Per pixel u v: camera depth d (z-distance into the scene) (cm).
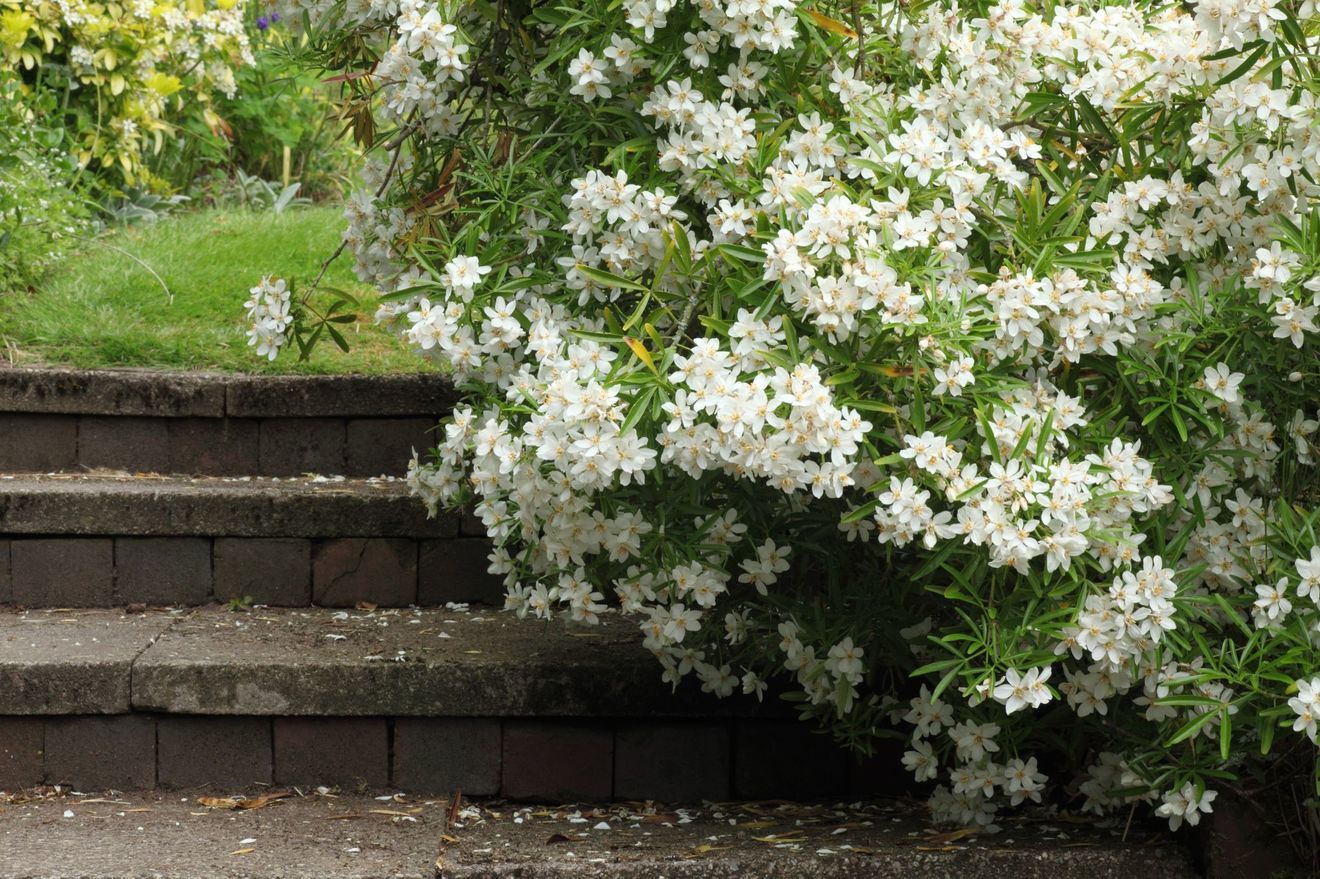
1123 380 202
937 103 213
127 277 414
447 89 240
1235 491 212
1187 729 182
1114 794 211
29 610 291
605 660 246
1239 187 208
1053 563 183
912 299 184
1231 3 183
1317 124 191
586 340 196
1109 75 213
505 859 207
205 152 669
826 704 234
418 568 298
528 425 191
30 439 327
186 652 250
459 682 242
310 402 331
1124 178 213
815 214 185
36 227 429
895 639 219
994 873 206
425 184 262
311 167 732
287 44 274
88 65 567
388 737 245
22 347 360
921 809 240
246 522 296
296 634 268
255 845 211
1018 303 190
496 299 215
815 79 218
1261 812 203
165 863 200
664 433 190
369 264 263
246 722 243
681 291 210
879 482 191
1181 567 206
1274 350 201
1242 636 205
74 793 240
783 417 182
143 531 294
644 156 224
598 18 211
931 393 191
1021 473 184
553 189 227
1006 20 212
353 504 296
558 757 246
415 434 332
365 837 216
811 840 217
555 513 205
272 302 248
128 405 328
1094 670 197
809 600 232
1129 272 200
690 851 212
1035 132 227
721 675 226
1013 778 212
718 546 210
